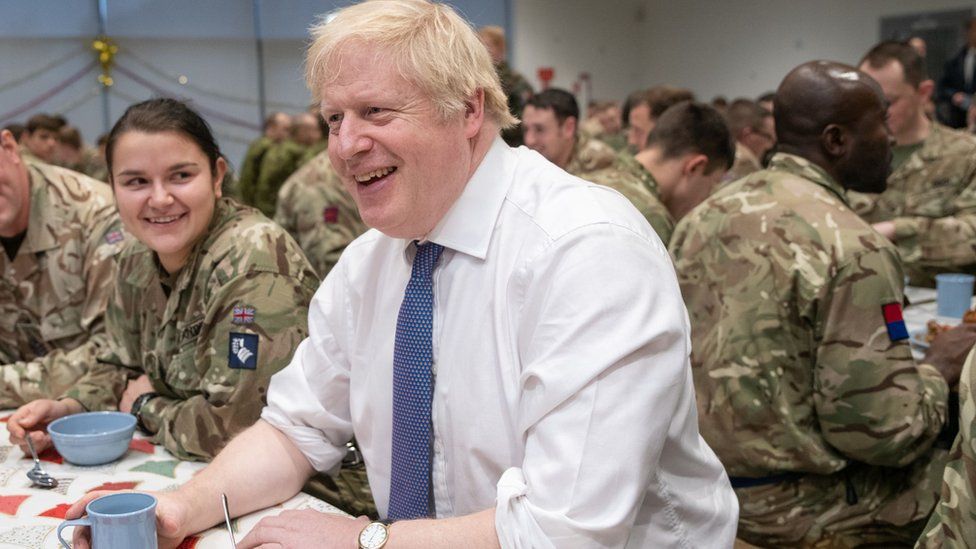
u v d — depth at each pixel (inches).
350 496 65.9
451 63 40.6
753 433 69.4
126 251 70.4
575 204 41.8
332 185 132.8
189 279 64.3
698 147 98.3
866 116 71.1
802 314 66.9
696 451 44.6
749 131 202.2
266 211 262.2
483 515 40.1
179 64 412.8
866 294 65.1
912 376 65.1
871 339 65.1
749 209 71.1
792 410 68.5
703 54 448.8
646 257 40.3
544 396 38.7
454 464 44.6
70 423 58.3
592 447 37.6
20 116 384.8
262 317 60.9
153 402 63.7
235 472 49.0
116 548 40.0
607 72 476.1
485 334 42.9
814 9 393.1
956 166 126.0
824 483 70.9
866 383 65.0
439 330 44.5
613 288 38.8
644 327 38.5
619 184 96.7
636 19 479.2
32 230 78.6
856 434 66.2
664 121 99.7
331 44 40.8
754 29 421.1
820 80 71.6
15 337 80.7
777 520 71.1
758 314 68.5
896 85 125.6
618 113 305.0
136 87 407.2
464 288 43.7
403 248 47.1
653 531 43.4
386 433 48.8
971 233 114.0
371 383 48.9
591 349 38.2
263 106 428.5
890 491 70.7
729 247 71.1
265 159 261.3
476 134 43.4
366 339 49.9
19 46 380.8
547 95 154.5
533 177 43.9
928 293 105.9
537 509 38.0
